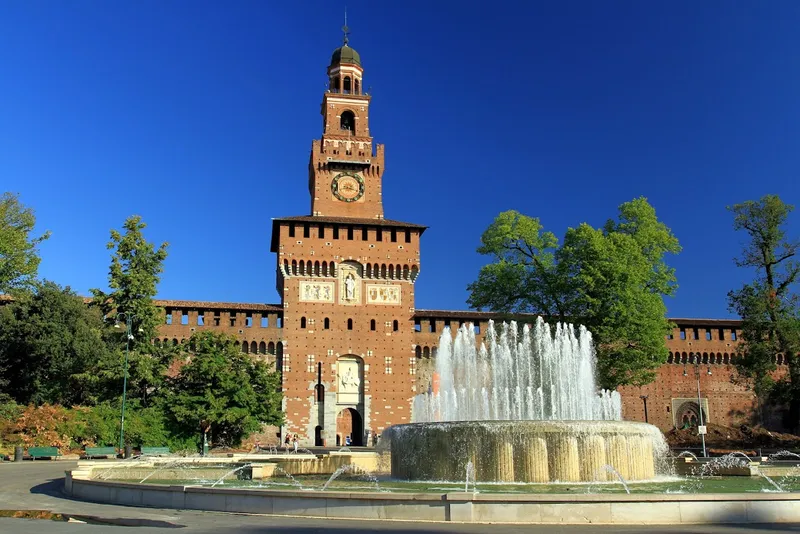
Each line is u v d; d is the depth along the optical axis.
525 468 27.98
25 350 65.94
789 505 19.73
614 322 59.72
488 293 66.44
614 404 60.06
